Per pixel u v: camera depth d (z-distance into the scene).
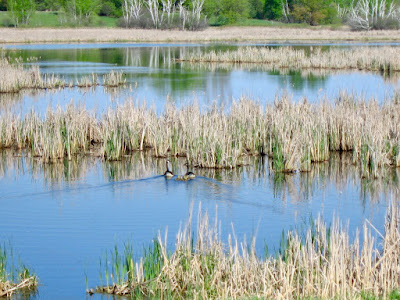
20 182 18.84
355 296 9.61
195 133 21.03
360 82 38.34
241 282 10.40
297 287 10.09
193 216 15.45
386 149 20.89
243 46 69.94
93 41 79.25
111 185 18.44
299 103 24.48
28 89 36.41
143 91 35.50
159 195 17.33
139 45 73.94
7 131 23.44
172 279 11.01
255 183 18.69
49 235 14.18
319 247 11.16
